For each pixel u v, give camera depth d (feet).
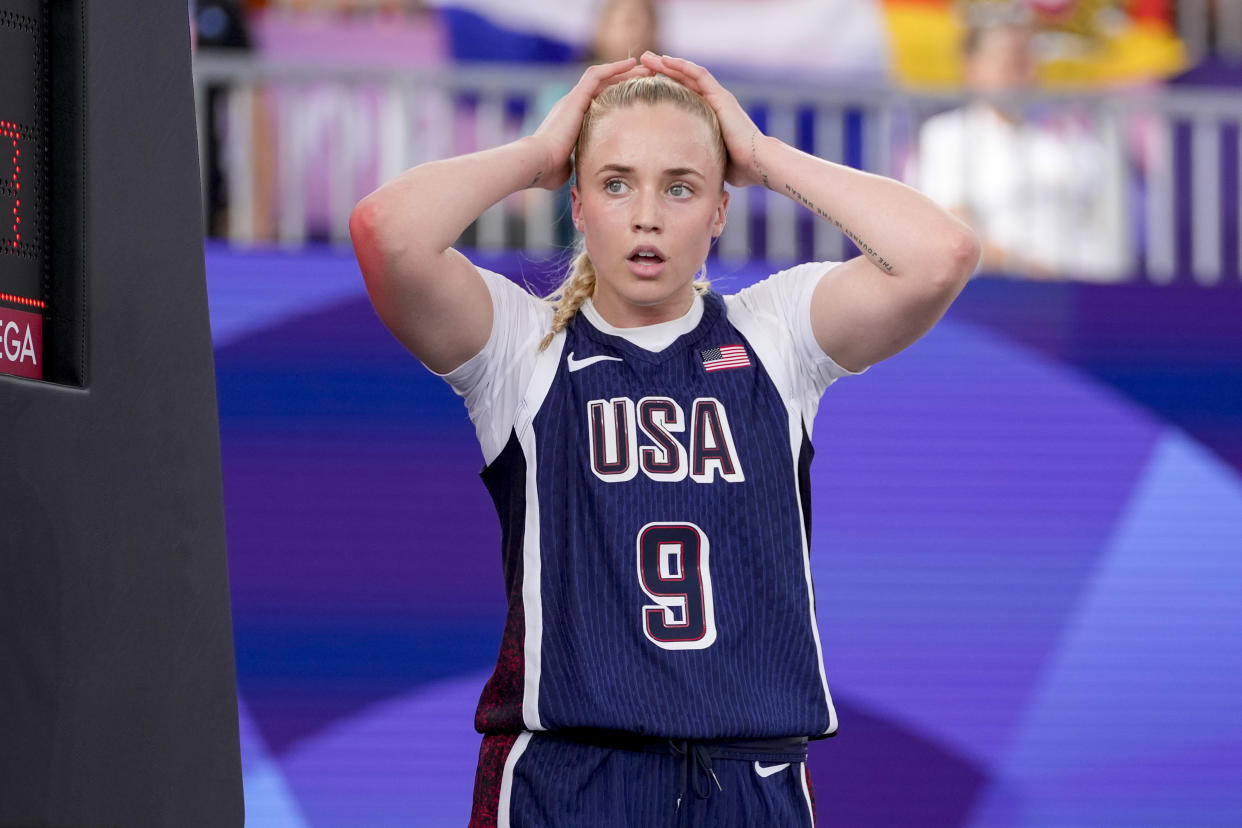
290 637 47.29
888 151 61.00
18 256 15.69
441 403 49.19
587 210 21.98
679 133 21.62
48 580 14.94
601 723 19.69
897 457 51.16
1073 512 51.47
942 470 51.11
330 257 49.93
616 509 20.83
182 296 17.61
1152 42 79.77
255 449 48.37
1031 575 50.80
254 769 46.34
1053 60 78.95
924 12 78.28
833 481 50.88
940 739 49.24
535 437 21.54
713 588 20.62
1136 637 50.60
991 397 51.90
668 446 21.26
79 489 15.52
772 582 20.90
